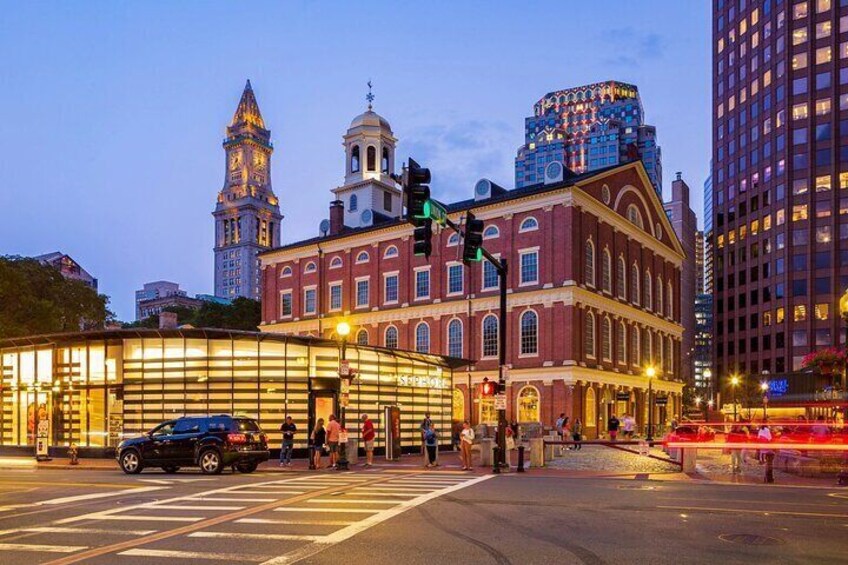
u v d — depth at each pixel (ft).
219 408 116.67
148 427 118.42
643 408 225.15
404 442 137.59
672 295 254.88
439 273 215.92
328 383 119.24
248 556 36.35
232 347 118.01
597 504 55.31
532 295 194.80
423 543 39.47
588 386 194.18
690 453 89.61
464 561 35.12
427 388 146.00
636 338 225.76
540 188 197.98
